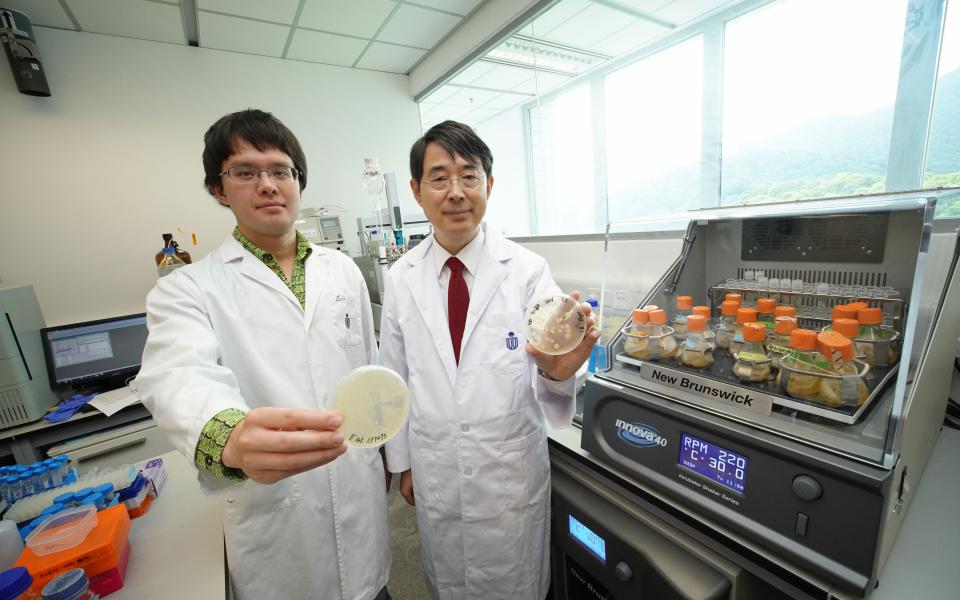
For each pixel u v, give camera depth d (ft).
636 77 10.12
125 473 3.56
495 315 3.45
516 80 11.77
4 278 7.95
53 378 6.72
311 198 11.31
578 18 8.79
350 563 3.26
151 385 2.31
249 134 2.95
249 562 2.91
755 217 2.85
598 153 11.46
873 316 2.28
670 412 2.48
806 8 7.06
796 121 7.42
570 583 3.54
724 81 8.50
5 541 2.74
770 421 2.17
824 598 1.92
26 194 8.02
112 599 2.59
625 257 3.88
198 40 9.25
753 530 2.10
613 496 3.04
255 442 1.69
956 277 2.39
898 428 1.79
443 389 3.42
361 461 3.38
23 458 6.20
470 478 3.27
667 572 2.45
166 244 7.74
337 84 11.40
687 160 9.48
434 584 3.65
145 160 9.05
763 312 2.79
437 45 10.82
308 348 3.21
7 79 7.70
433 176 3.27
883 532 1.75
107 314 8.84
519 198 14.46
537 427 3.45
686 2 8.27
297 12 8.44
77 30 8.27
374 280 7.68
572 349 2.73
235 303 3.13
